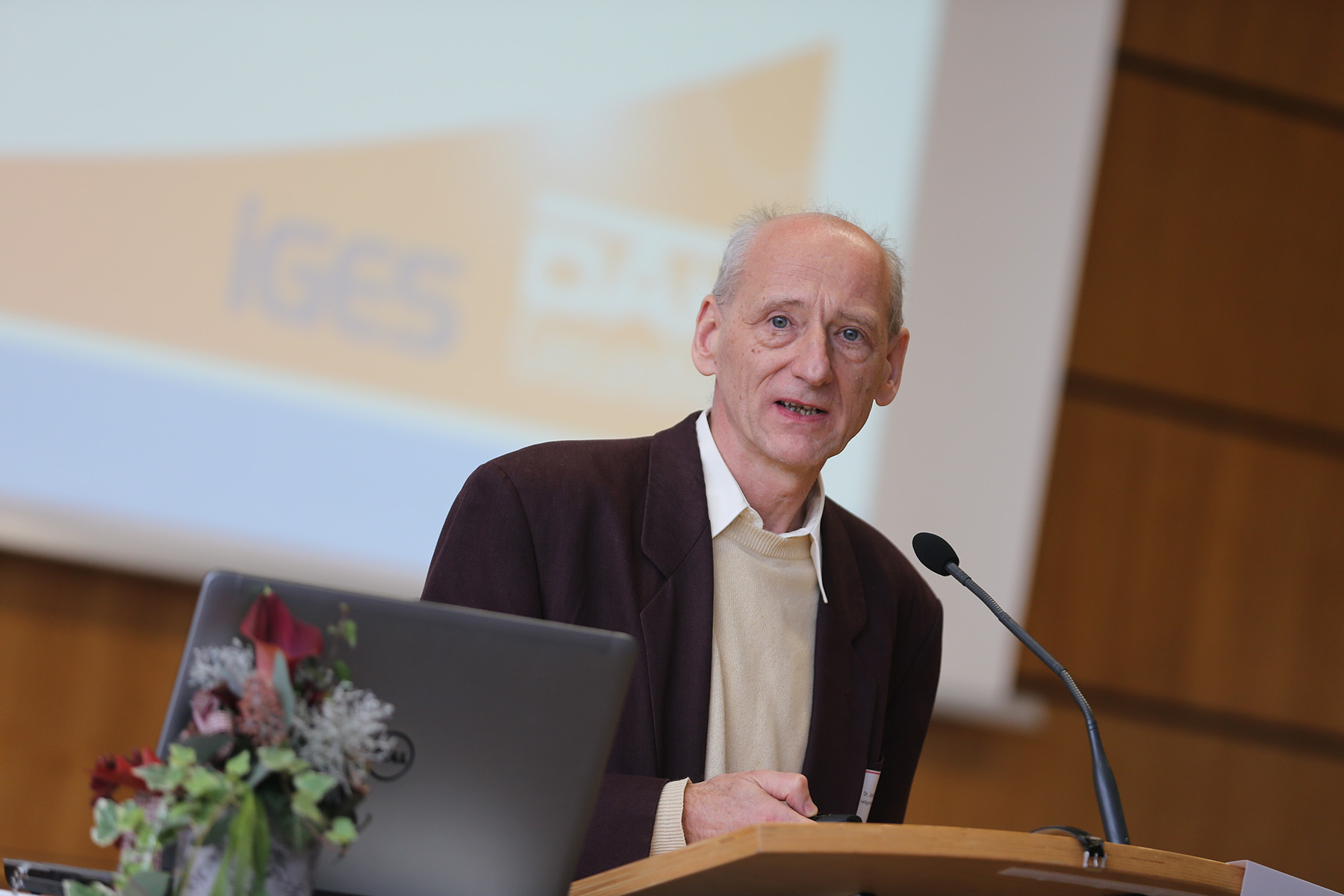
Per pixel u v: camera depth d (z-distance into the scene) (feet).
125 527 23.58
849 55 27.94
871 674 14.19
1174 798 30.94
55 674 25.34
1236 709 31.55
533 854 9.11
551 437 26.00
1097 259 31.50
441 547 12.86
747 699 13.28
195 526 23.94
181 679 8.50
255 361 24.52
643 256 26.73
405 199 25.57
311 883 8.39
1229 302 32.24
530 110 26.32
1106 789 10.55
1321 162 33.01
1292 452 32.42
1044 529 30.73
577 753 9.11
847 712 13.83
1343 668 32.24
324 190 25.13
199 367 24.21
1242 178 32.48
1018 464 28.19
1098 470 31.17
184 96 24.52
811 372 13.01
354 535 24.71
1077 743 30.37
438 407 25.41
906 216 27.99
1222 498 31.89
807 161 27.61
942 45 28.35
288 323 24.76
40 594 25.41
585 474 13.34
